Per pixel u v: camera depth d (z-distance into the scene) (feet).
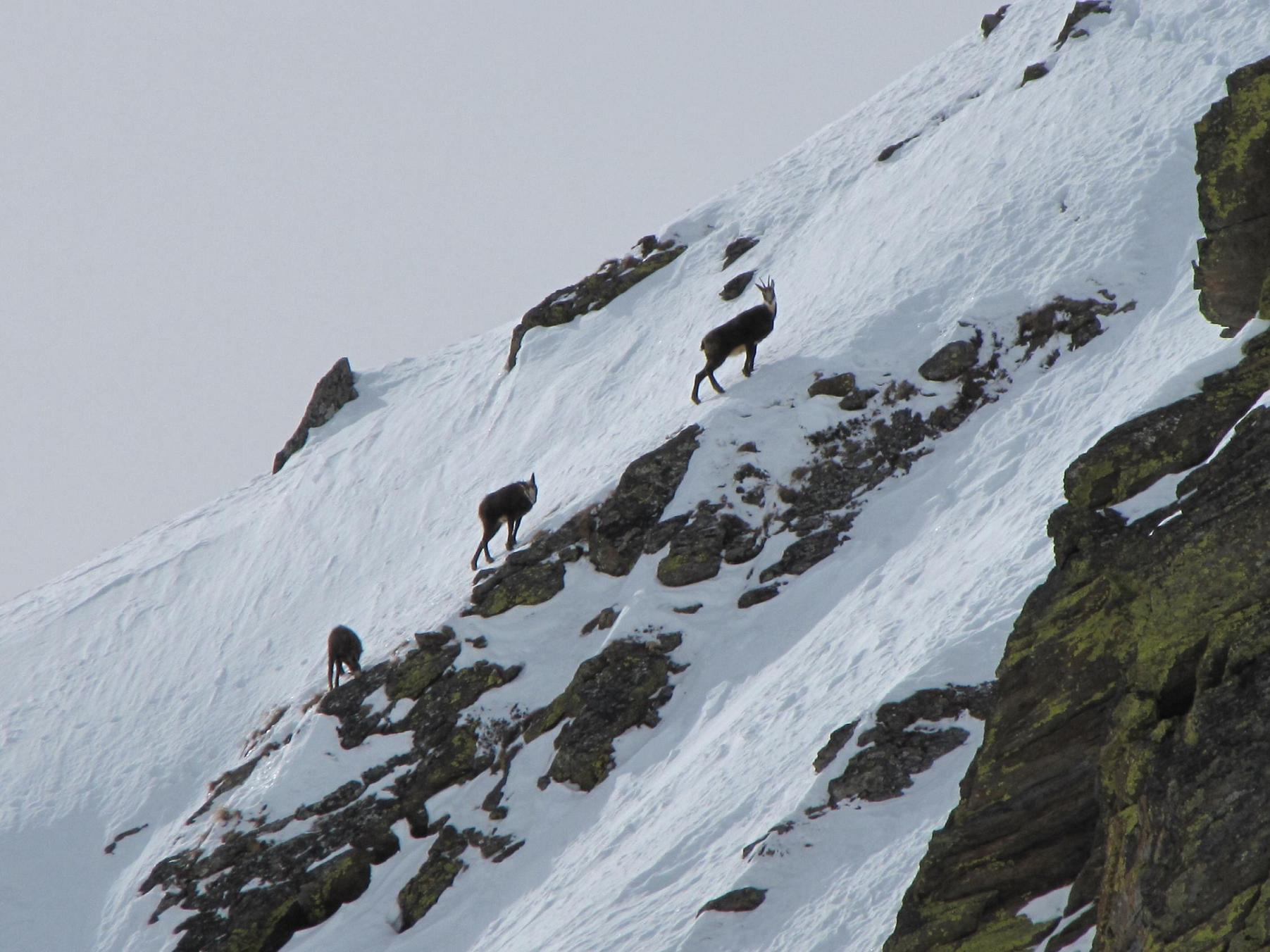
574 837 216.13
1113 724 103.24
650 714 231.09
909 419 266.98
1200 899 85.71
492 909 211.41
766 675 220.84
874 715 164.66
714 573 251.60
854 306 314.76
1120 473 117.50
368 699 266.36
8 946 259.80
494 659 257.34
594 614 258.57
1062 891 109.50
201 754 313.94
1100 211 296.92
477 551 289.33
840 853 150.92
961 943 111.04
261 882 240.53
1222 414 114.93
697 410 290.76
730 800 183.42
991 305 280.72
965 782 118.01
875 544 242.78
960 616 182.70
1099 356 260.21
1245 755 88.28
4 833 297.12
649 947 154.71
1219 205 131.54
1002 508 223.10
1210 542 101.65
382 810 242.99
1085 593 116.16
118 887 270.05
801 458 265.34
